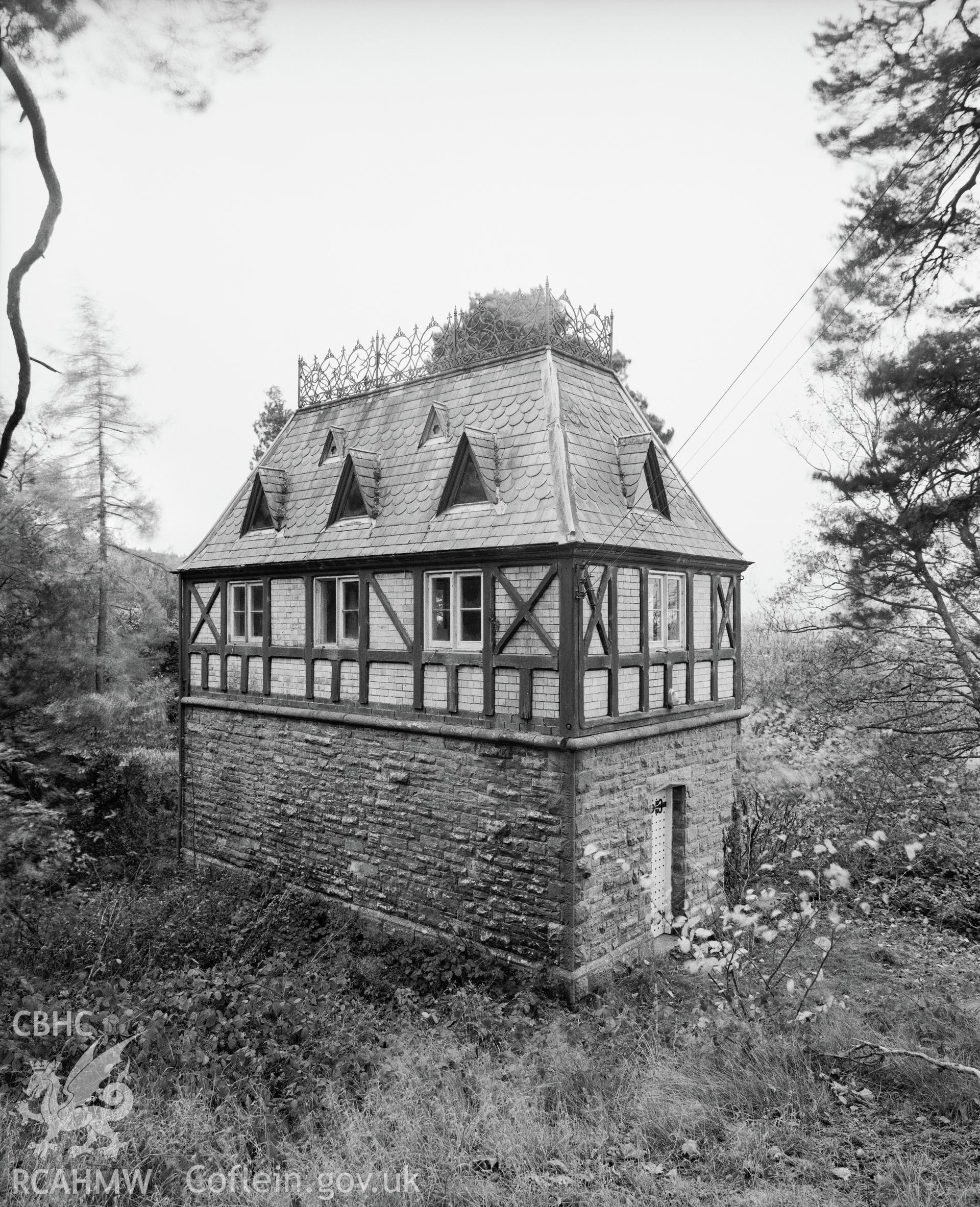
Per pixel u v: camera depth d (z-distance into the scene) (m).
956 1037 8.09
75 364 19.66
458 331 14.02
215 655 15.48
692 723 12.59
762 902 8.42
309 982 10.11
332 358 16.16
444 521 11.91
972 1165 5.88
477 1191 5.70
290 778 13.93
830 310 9.95
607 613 10.98
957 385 10.13
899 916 12.76
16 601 16.62
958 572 13.31
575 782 10.38
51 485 17.16
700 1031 8.23
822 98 8.80
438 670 11.77
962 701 14.84
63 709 17.56
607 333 14.04
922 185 8.71
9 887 13.24
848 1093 7.01
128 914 11.67
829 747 15.81
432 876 11.85
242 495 16.38
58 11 4.11
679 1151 6.30
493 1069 7.91
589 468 11.61
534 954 10.70
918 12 8.12
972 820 14.83
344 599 13.27
